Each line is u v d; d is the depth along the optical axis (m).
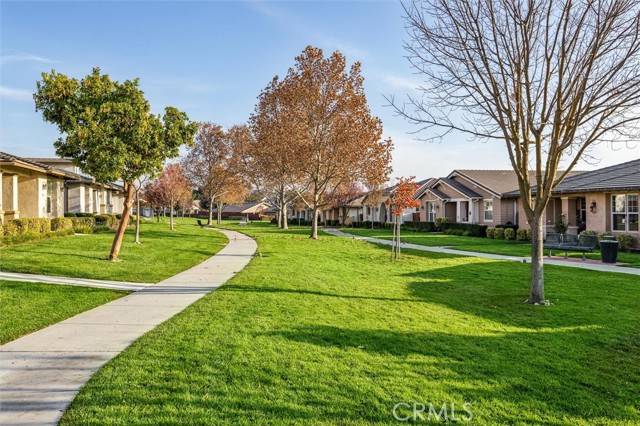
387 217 46.28
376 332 6.23
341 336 5.97
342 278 11.37
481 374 4.80
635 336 6.36
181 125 14.02
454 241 25.30
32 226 16.86
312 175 26.64
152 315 7.10
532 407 4.09
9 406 3.79
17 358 5.01
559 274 12.23
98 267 11.82
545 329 6.74
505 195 27.81
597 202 20.91
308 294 8.91
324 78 26.06
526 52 8.05
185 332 5.98
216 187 47.47
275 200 55.19
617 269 13.37
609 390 4.54
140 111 13.03
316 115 26.22
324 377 4.52
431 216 37.91
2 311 7.00
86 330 6.18
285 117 26.58
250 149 32.25
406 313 7.56
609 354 5.61
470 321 7.15
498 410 3.98
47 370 4.63
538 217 8.70
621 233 19.52
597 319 7.34
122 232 13.52
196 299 8.41
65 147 12.67
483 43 8.38
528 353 5.57
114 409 3.73
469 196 31.80
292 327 6.33
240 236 28.09
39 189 20.38
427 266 14.16
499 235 27.14
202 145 46.91
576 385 4.62
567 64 7.96
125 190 13.58
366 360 5.07
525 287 10.34
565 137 8.03
